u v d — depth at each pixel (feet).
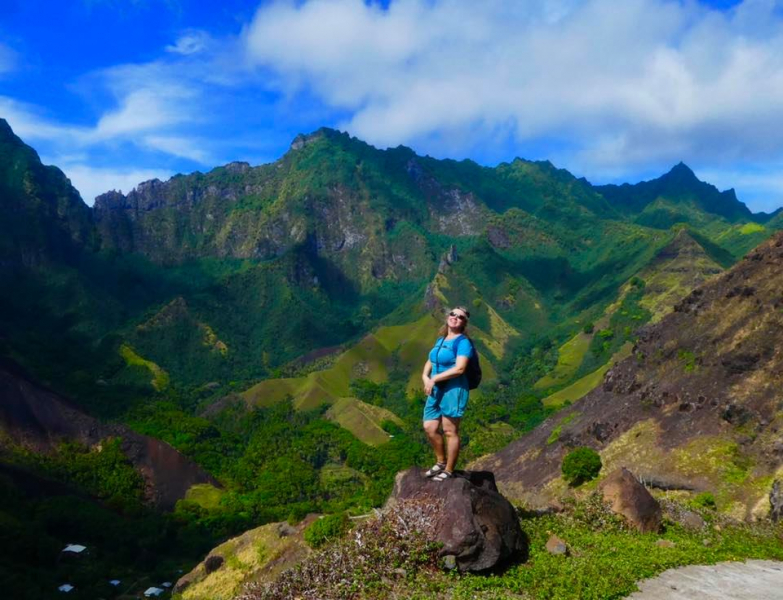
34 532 283.79
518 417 574.15
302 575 33.63
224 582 152.05
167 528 366.43
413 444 557.74
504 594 31.09
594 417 277.44
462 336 35.22
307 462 544.62
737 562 43.34
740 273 282.36
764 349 224.94
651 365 279.08
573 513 50.39
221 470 548.72
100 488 446.60
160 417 633.20
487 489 36.60
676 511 57.57
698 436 207.51
